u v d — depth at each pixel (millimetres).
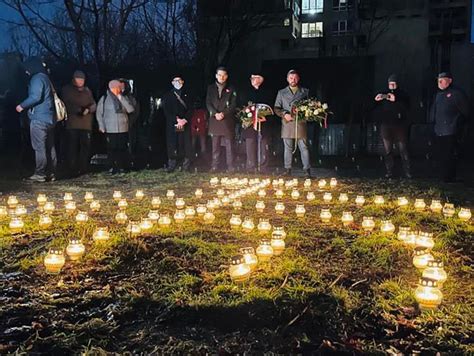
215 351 2744
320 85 29312
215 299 3439
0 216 6273
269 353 2686
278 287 3691
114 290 3717
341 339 2920
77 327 3029
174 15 26062
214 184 10273
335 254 4871
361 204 7879
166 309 3322
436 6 31547
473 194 9039
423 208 7414
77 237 5211
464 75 31609
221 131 12453
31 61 10414
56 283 3912
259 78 12703
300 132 11633
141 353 2711
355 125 25156
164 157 17969
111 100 11891
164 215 5910
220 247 4898
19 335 2951
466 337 2959
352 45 31922
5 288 3768
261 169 12797
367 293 3709
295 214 7039
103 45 20719
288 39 33438
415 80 31891
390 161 11945
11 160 14633
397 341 2934
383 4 31906
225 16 24281
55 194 8812
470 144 21625
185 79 25625
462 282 4043
